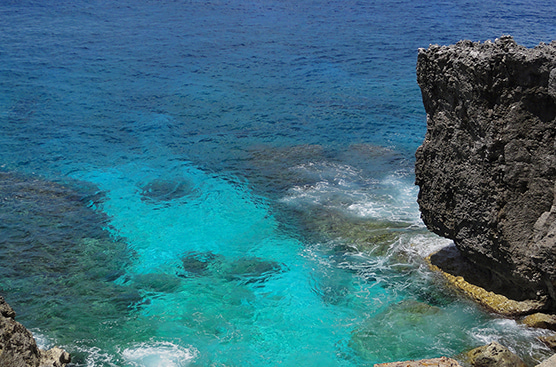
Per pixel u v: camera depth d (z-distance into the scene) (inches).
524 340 561.0
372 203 906.1
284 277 717.9
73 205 929.5
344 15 2662.4
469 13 2596.0
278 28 2385.6
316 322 624.1
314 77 1681.8
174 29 2342.5
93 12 2632.9
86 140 1216.2
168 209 914.7
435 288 668.1
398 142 1190.9
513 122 539.5
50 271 743.7
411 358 551.2
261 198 944.3
